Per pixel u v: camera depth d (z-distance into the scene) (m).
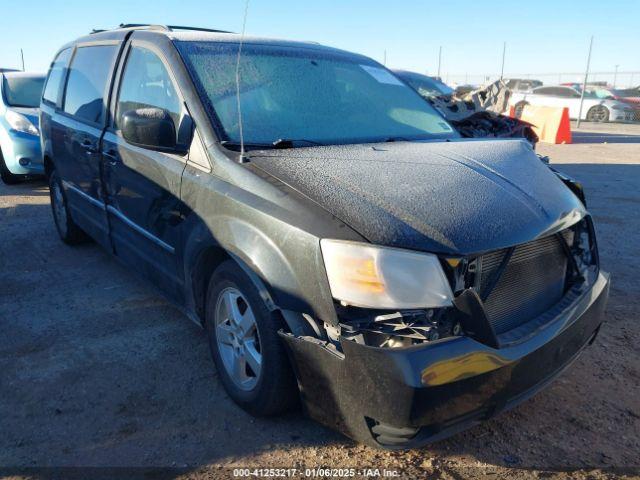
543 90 24.33
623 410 2.99
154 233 3.53
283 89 3.45
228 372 2.98
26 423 2.84
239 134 3.06
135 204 3.72
